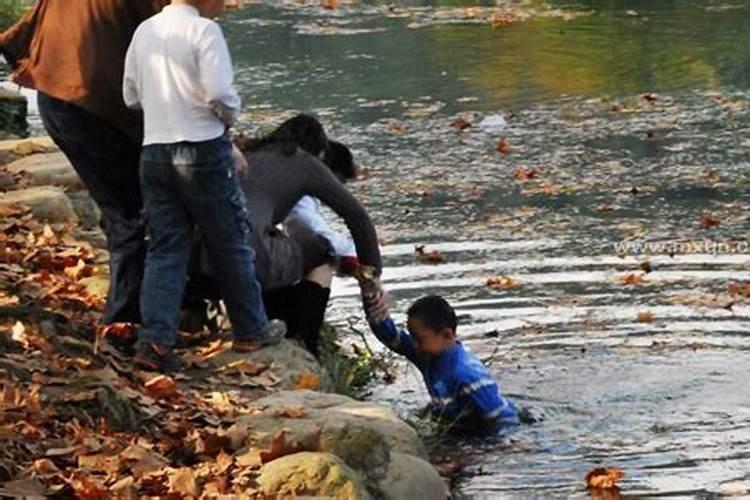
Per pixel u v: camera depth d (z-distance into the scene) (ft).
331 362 45.24
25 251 47.19
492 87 93.15
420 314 43.11
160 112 38.47
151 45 38.55
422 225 64.44
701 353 47.70
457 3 127.34
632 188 70.18
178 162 38.24
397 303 53.36
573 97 89.92
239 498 31.58
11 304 41.32
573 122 83.66
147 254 39.63
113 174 41.32
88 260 47.42
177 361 39.01
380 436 34.50
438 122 84.12
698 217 65.16
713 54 102.12
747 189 69.82
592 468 39.37
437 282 55.72
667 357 47.34
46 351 37.70
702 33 109.81
